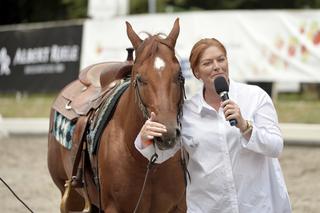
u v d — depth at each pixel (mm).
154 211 6754
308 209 11305
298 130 17266
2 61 23906
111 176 6641
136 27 20094
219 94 5766
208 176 6047
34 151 17422
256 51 18688
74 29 21766
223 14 18906
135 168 6488
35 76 23062
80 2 33906
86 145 7309
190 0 32469
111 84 7477
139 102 6043
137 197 6586
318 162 15031
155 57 5918
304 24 18219
